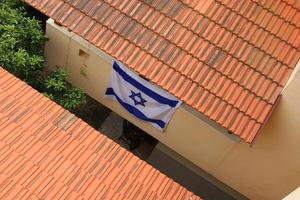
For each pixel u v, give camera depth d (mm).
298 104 9719
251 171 12102
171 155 13602
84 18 11102
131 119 13328
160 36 10961
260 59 10680
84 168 9359
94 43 10852
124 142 15711
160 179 9773
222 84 10516
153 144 15781
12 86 10203
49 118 9914
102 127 15789
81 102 12656
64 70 13125
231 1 11273
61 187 8906
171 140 12836
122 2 11281
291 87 9641
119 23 11062
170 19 11125
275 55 10695
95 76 12781
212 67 10656
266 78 10492
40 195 8664
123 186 9359
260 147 11258
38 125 9719
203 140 12102
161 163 14016
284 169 11367
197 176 13633
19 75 11859
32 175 8891
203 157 12680
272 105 10211
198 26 11047
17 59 11383
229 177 12773
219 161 12469
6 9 12383
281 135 10648
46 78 12570
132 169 9703
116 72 12016
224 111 10281
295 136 10383
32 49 12344
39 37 12078
